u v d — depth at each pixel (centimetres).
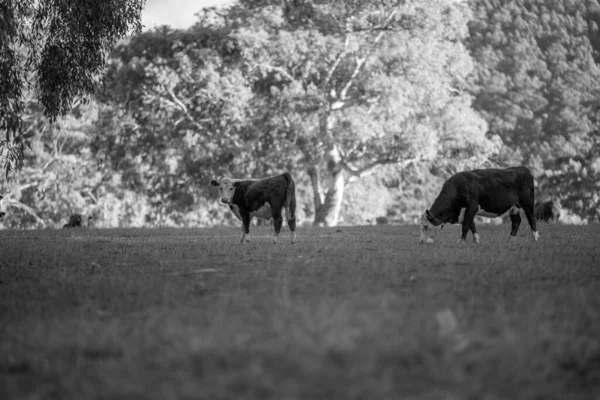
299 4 4419
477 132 4438
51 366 630
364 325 718
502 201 1786
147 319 825
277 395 537
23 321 847
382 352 629
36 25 1739
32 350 695
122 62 4575
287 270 1203
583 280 1064
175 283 1094
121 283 1108
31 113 5766
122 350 677
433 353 637
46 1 1709
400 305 844
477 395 545
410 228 2956
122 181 5097
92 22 1758
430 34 4294
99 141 5056
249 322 770
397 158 4459
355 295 909
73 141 6047
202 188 4806
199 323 774
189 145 4456
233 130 4441
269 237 2214
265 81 4522
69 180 5812
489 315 790
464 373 588
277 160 4475
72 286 1105
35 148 5769
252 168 4706
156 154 4772
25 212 5747
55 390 578
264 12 4341
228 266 1308
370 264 1274
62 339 722
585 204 7088
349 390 543
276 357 620
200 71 4241
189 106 4678
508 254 1423
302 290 988
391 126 4094
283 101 4219
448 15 4456
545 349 655
